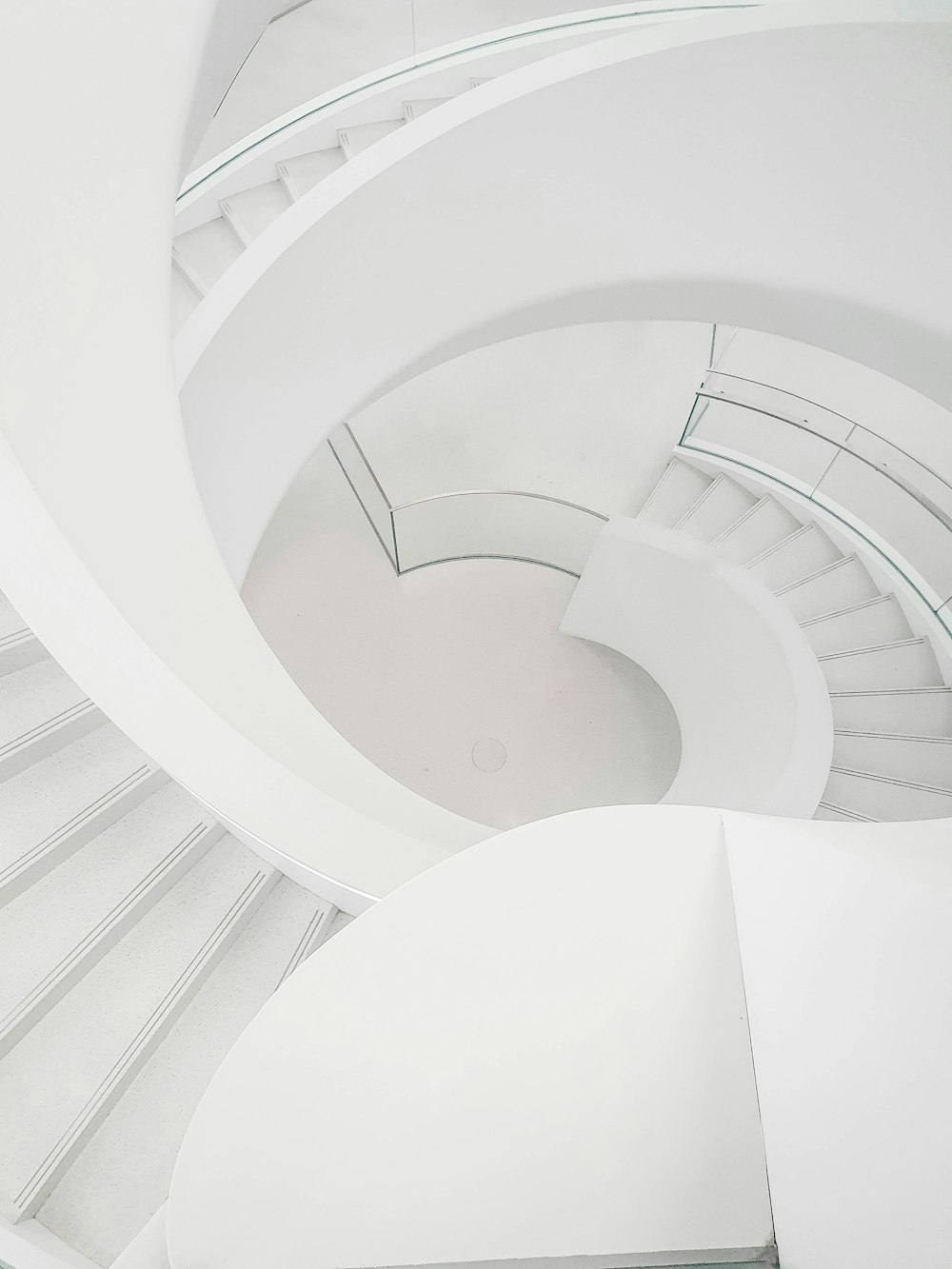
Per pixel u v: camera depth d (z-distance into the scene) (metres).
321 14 6.39
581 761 7.23
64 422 2.51
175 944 3.07
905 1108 0.95
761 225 5.23
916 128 4.64
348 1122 1.19
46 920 2.92
